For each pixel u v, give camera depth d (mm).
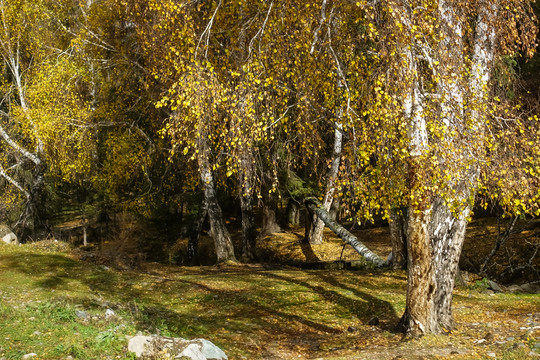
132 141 24734
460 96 9297
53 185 29203
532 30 10680
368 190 9125
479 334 9680
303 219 34938
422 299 9703
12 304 10773
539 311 11469
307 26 9617
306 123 10461
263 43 9914
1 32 25375
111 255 19750
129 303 12523
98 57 25016
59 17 28203
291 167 23094
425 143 8789
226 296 14469
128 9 15930
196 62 9133
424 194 8969
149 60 15719
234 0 10727
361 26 11008
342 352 9062
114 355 7047
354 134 8852
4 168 27094
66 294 13234
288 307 13438
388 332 10172
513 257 19703
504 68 12133
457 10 9188
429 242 9688
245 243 22844
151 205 27344
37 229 28031
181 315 12445
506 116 10156
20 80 25766
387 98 8109
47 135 23234
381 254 24109
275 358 9094
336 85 10094
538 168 9133
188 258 24078
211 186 21812
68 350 7043
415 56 8617
